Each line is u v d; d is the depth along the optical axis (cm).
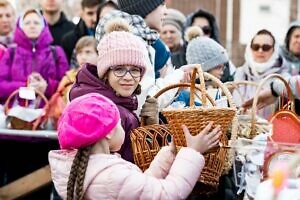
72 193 407
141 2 573
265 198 377
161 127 456
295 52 808
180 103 513
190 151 412
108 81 472
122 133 421
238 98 659
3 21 811
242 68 737
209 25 866
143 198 400
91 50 736
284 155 412
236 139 435
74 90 474
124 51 465
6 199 685
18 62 734
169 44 805
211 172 427
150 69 514
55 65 746
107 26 530
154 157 443
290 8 1398
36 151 696
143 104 488
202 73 432
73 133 407
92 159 409
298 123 460
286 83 486
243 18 2233
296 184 381
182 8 1210
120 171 404
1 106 693
